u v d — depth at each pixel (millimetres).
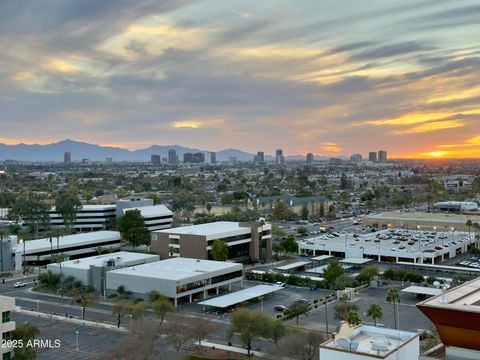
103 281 161500
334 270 168250
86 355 107875
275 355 101250
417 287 156750
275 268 194000
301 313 129875
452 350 58781
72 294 159500
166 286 147250
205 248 193375
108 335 121438
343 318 123500
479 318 55438
